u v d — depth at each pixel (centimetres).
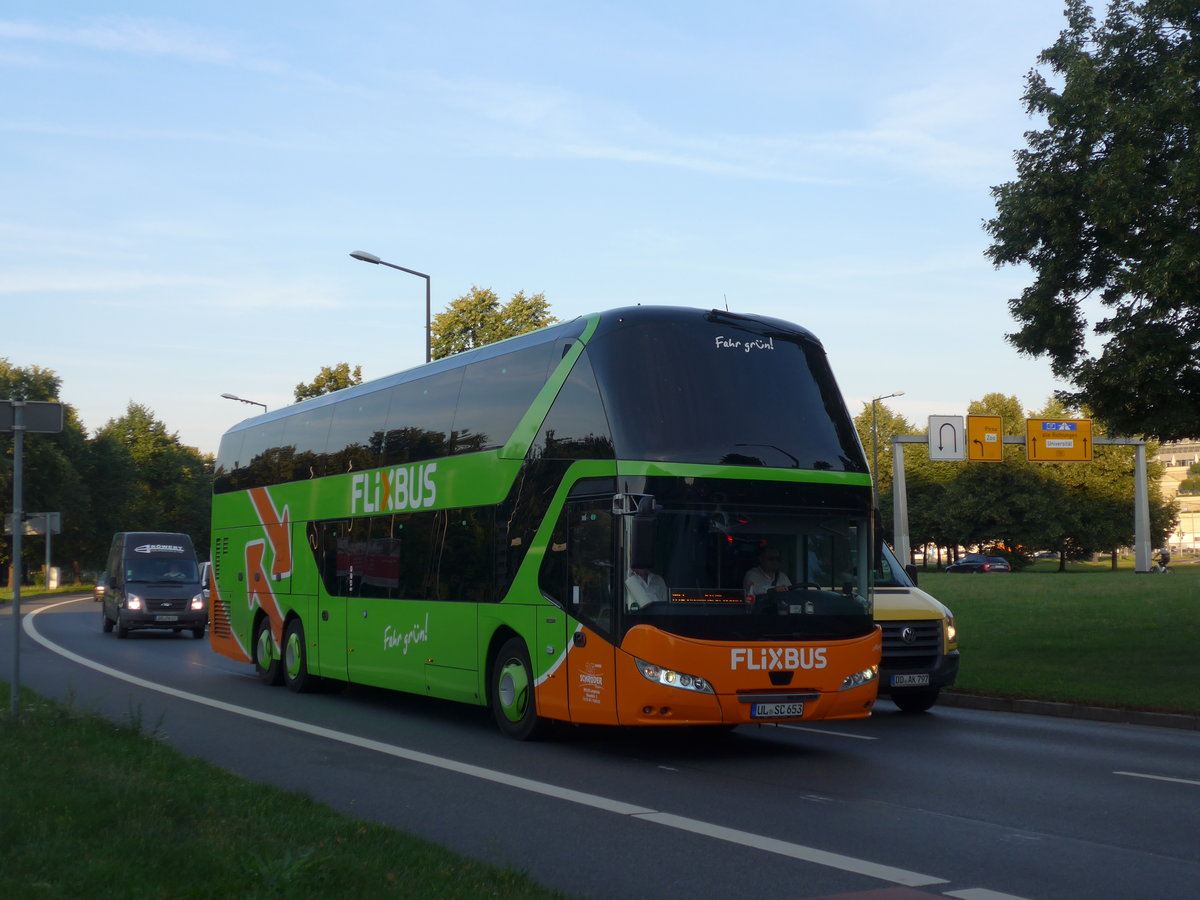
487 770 1091
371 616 1623
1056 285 1823
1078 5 1825
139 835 704
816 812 893
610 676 1142
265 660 1991
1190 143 1662
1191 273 1622
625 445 1155
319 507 1820
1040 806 920
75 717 1234
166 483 10575
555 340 1289
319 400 1906
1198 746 1273
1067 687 1688
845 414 1267
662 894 656
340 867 623
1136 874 702
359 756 1173
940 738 1342
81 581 9738
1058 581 5644
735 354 1228
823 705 1167
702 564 1144
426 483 1515
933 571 8931
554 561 1237
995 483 8188
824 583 1194
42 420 1278
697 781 1039
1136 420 1802
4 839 686
